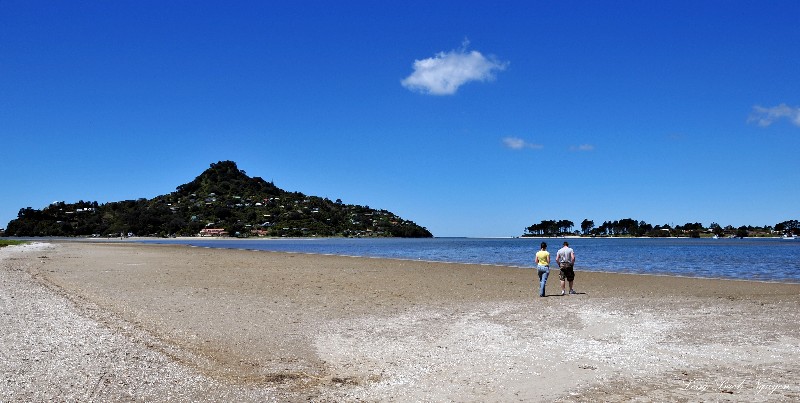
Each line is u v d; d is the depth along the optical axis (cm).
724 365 1055
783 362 1076
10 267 3331
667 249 10181
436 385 930
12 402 776
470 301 2062
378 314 1722
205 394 847
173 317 1580
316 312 1750
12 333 1229
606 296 2219
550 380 959
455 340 1310
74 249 6781
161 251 6806
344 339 1320
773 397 856
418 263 4631
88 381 882
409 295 2250
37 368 946
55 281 2548
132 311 1669
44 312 1547
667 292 2355
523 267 4181
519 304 1973
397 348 1220
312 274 3334
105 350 1089
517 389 908
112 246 8656
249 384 912
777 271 3928
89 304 1769
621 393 884
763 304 1931
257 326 1471
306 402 830
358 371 1023
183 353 1112
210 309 1764
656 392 887
